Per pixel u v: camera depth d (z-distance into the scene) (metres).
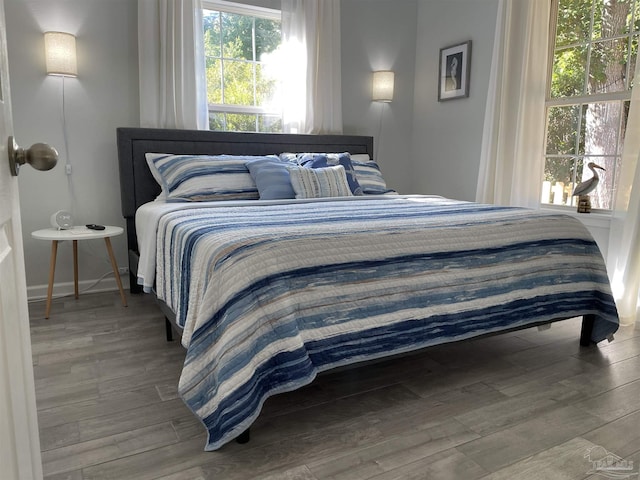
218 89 3.84
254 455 1.56
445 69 4.38
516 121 3.58
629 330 2.78
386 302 1.83
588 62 3.37
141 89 3.39
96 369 2.20
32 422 0.93
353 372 2.22
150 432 1.69
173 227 2.21
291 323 1.63
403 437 1.67
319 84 4.07
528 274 2.20
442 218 2.25
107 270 3.55
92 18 3.30
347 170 3.41
